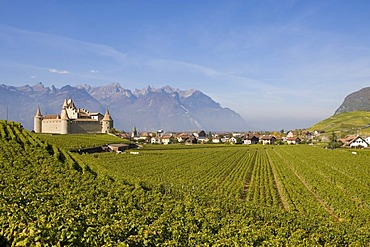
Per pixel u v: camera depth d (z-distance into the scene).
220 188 45.38
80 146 84.31
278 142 178.50
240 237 19.06
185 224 21.86
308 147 133.25
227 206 31.06
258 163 78.75
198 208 27.05
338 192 40.59
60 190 28.80
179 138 193.25
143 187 36.69
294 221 26.38
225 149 119.56
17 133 53.12
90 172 40.00
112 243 14.08
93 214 21.52
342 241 22.56
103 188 31.92
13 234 13.01
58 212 19.22
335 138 152.38
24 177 31.72
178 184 43.84
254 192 43.31
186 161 76.94
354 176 54.88
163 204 27.95
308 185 48.41
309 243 19.78
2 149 42.97
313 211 32.72
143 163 70.06
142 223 21.28
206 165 70.94
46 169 36.59
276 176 58.91
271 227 22.72
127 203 27.28
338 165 66.62
